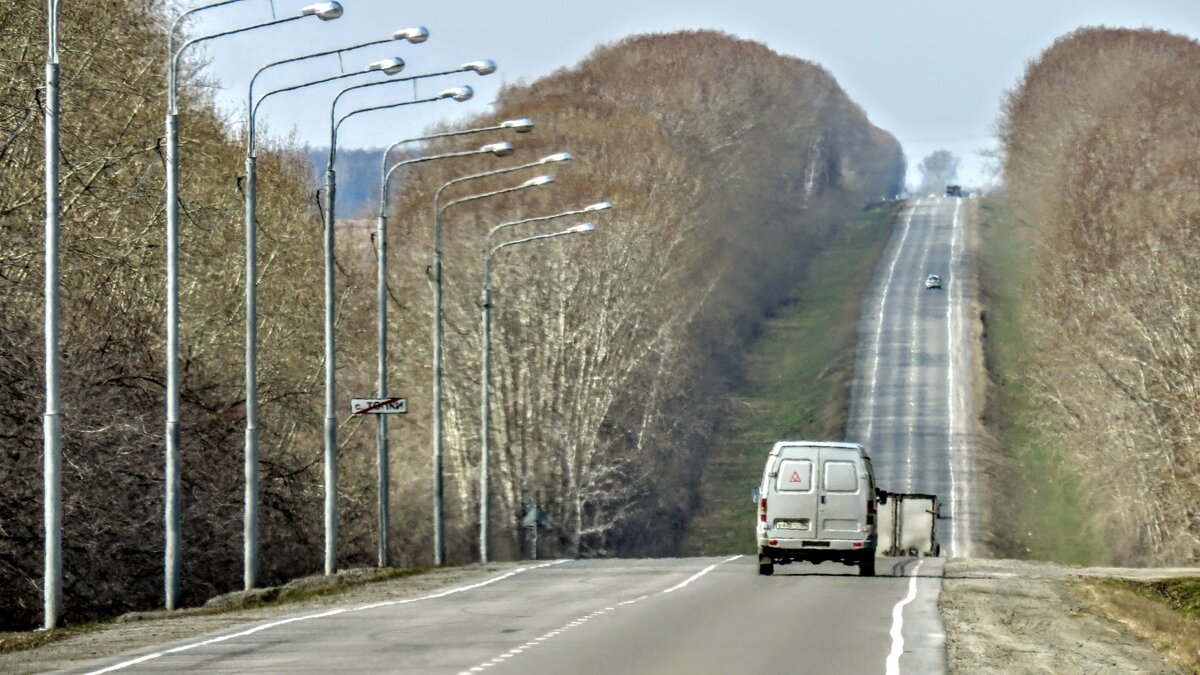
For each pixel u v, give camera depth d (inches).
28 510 5561.0
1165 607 4899.1
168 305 4485.7
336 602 4224.9
